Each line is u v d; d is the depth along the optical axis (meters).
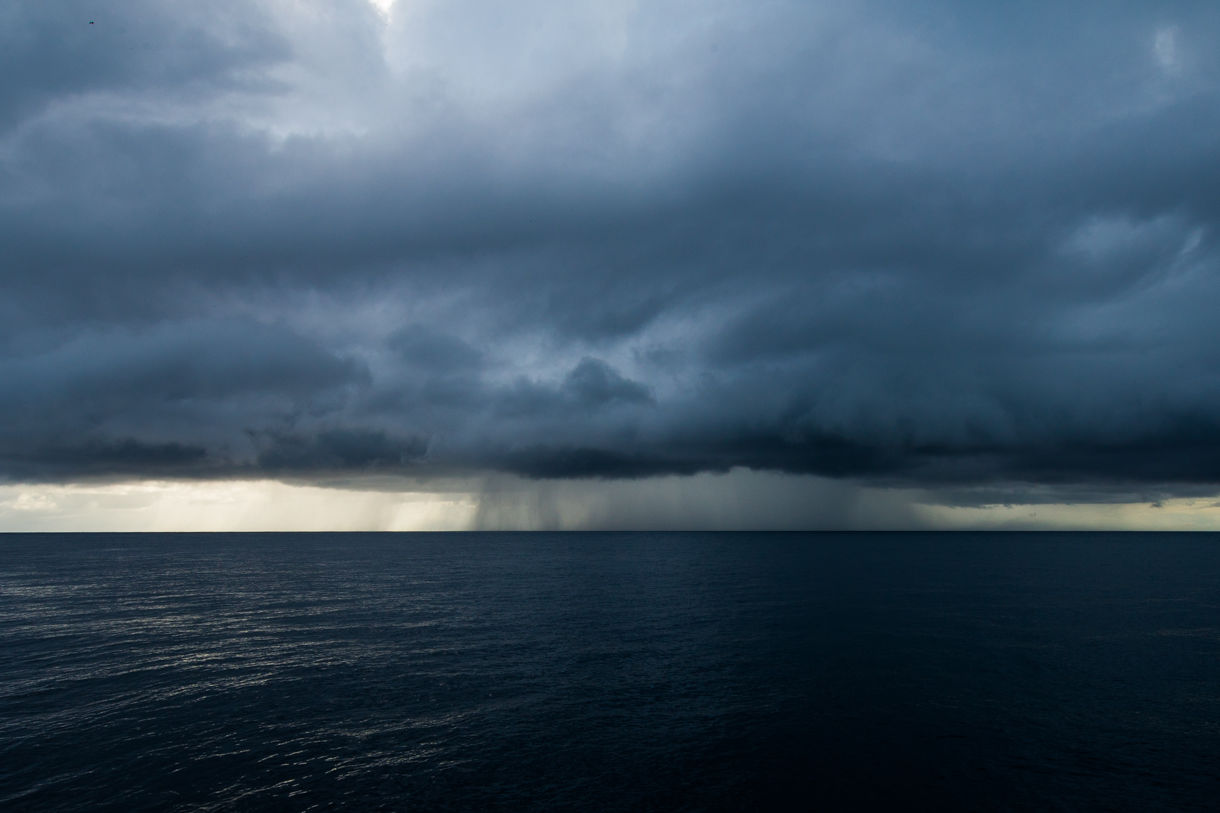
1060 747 29.12
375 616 64.44
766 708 34.12
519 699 35.97
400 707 34.69
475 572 116.81
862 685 38.19
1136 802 24.31
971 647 47.81
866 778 26.19
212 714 33.69
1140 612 64.38
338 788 25.38
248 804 24.16
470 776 26.42
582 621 60.62
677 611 66.44
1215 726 31.59
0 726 31.94
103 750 29.00
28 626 58.78
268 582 98.50
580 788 25.36
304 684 38.97
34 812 23.58
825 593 80.31
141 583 96.75
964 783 25.80
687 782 25.88
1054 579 97.56
